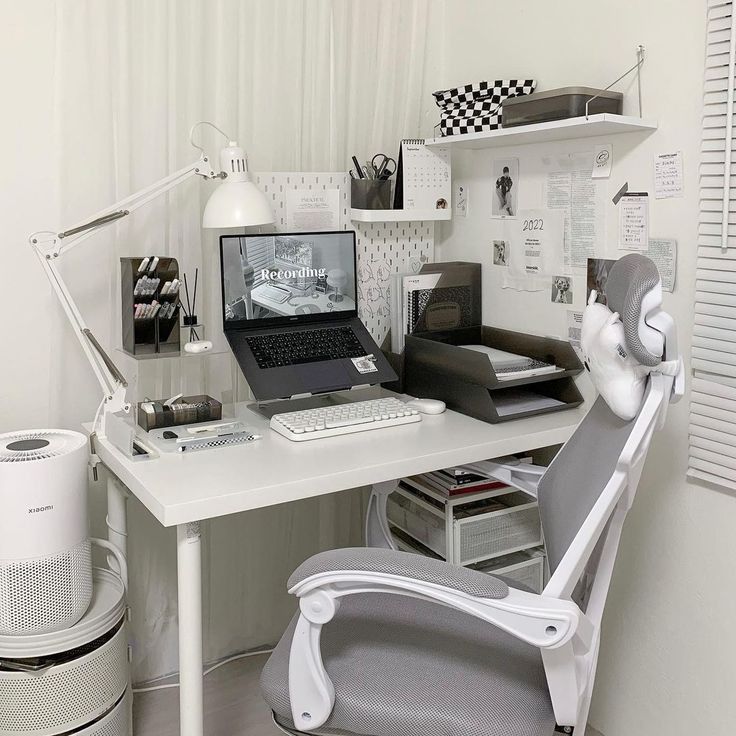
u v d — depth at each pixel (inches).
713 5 66.2
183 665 62.2
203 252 88.3
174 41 82.9
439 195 93.6
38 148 79.5
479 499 81.2
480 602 47.6
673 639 76.2
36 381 83.0
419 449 69.7
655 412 49.1
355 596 62.5
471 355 77.9
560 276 84.2
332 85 92.8
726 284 67.2
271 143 89.7
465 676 52.3
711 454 70.3
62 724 68.6
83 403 84.8
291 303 85.0
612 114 69.9
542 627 46.9
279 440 73.0
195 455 68.7
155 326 77.2
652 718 78.8
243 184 75.7
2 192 78.6
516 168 88.3
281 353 81.0
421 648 55.2
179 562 60.8
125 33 80.4
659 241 73.3
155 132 83.5
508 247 90.4
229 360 89.9
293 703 50.9
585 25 79.2
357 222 94.1
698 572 73.4
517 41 87.7
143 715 85.8
